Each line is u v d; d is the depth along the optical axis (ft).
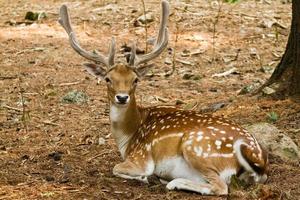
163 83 51.65
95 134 39.93
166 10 34.96
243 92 47.09
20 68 55.42
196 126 30.50
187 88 50.29
